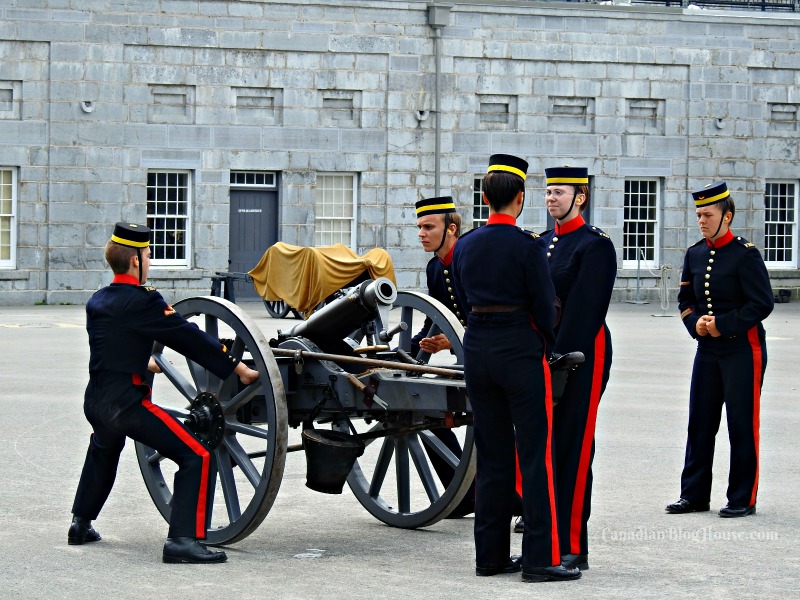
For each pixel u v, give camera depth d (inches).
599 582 365.4
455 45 1784.0
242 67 1712.6
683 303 491.5
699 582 365.1
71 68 1651.1
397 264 1780.3
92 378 401.1
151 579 367.6
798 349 1122.0
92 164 1663.4
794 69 1905.8
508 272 360.2
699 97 1872.5
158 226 1699.1
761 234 1903.3
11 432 631.8
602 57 1834.4
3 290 1642.5
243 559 395.9
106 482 409.7
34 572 374.6
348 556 401.4
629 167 1852.9
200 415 422.0
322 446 415.2
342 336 449.7
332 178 1765.5
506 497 372.8
